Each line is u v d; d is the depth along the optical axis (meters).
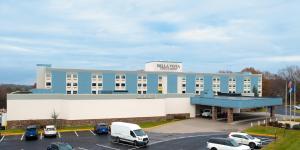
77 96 62.47
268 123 63.78
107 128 53.69
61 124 61.97
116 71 82.00
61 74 75.50
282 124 60.38
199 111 79.50
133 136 42.53
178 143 44.78
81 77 77.62
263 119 73.12
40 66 78.00
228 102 67.94
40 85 77.69
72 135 51.47
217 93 92.38
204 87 94.56
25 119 60.06
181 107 76.69
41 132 54.28
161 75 88.00
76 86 77.06
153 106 70.25
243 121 69.94
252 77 105.38
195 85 93.00
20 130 56.53
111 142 45.16
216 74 97.06
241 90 102.75
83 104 62.81
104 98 64.88
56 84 75.00
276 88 139.00
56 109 62.28
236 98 71.81
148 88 86.00
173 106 75.62
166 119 72.62
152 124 66.12
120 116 66.31
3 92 119.19
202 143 44.75
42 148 40.44
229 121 68.25
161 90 87.81
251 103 68.31
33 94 60.81
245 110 92.25
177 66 93.31
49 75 74.62
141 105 68.88
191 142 45.66
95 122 63.66
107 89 80.69
